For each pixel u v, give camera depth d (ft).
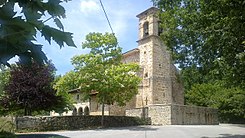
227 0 33.91
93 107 130.21
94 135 68.08
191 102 142.10
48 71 86.74
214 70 50.26
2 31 5.38
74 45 5.86
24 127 79.56
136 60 134.62
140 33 134.31
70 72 92.27
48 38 5.74
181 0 55.88
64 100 92.63
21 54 5.60
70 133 73.26
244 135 67.72
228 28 38.81
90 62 91.09
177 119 104.32
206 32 45.14
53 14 5.74
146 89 126.52
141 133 71.72
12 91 82.89
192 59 55.62
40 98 84.23
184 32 55.31
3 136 13.10
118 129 84.23
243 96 127.95
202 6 45.83
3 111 84.12
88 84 91.66
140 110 109.09
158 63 127.34
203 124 113.19
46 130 82.33
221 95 134.00
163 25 60.75
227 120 131.85
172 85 129.70
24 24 5.48
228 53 43.27
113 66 94.68
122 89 94.43
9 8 5.38
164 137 63.31
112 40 93.56
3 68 5.54
